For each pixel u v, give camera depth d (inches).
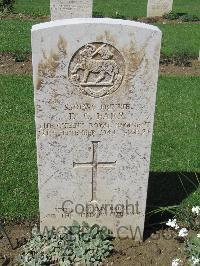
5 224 67.6
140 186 61.3
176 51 151.7
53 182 60.5
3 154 86.1
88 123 56.9
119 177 60.7
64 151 58.5
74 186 61.1
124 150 58.8
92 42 52.0
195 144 91.9
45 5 226.5
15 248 62.6
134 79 54.4
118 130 57.5
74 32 51.3
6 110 104.6
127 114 56.5
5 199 73.2
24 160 84.4
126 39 52.1
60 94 54.8
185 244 61.7
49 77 53.7
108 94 55.2
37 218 69.1
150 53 52.9
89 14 163.8
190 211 70.3
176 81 125.7
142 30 51.7
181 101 112.9
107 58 53.1
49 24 51.5
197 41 168.6
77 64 53.2
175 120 102.5
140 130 57.6
